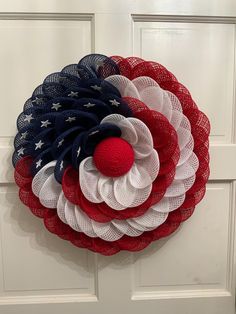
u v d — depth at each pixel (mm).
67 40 765
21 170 697
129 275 818
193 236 827
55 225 729
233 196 817
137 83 671
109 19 755
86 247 736
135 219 709
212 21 777
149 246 821
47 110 671
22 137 694
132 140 681
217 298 845
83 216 704
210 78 792
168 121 654
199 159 723
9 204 792
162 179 691
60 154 678
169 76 690
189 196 737
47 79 689
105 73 681
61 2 746
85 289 829
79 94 664
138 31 772
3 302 814
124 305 826
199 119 708
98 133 673
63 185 672
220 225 828
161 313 836
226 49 787
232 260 832
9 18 751
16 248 805
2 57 761
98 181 699
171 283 836
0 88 767
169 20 771
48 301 819
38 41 762
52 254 812
